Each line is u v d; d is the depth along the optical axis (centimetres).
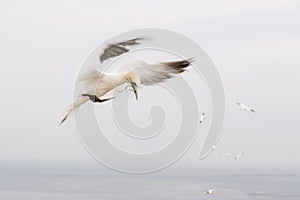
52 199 11612
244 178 13738
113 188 9894
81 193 10419
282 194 13075
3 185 15275
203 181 10469
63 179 12825
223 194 10881
